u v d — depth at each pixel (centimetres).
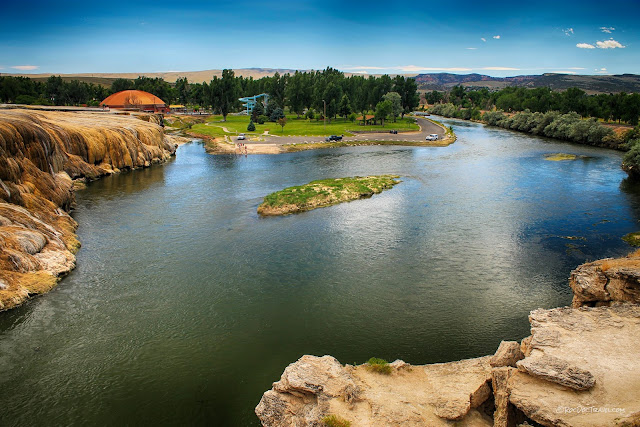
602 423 1357
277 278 3509
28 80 19912
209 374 2400
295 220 4962
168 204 5653
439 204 5506
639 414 1339
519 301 3105
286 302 3138
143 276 3556
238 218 5056
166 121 15250
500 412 1623
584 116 14888
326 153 10000
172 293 3272
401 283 3400
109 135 7812
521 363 1659
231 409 2159
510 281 3406
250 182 6931
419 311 2994
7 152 4544
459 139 12319
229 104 17925
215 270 3666
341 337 2706
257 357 2533
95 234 4531
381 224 4769
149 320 2916
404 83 18575
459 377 1953
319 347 2611
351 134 12825
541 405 1480
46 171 5450
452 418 1678
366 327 2809
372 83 18300
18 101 16775
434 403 1767
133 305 3103
